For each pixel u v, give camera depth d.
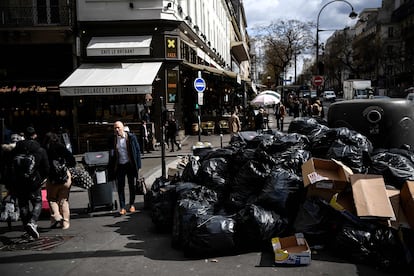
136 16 19.72
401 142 7.60
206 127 24.09
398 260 4.55
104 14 19.62
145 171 12.96
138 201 8.97
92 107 19.66
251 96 50.00
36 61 19.47
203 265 4.98
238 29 73.56
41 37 19.11
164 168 10.14
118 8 19.64
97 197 7.95
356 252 4.80
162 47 19.91
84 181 7.96
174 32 20.14
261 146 6.32
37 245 6.06
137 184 8.99
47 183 7.00
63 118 19.72
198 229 5.16
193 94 24.38
